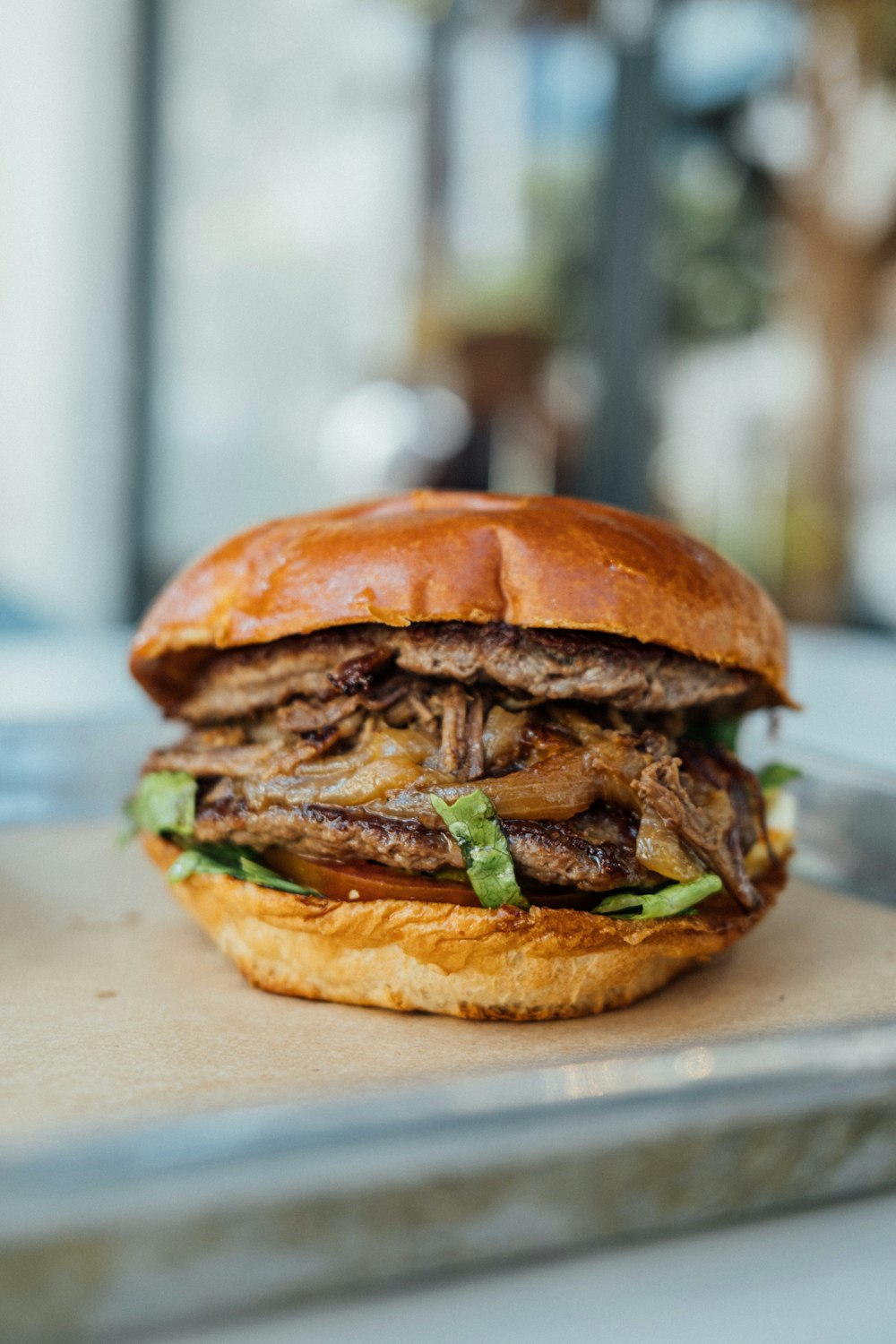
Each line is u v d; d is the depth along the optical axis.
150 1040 0.30
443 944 0.30
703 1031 0.31
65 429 0.94
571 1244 0.23
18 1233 0.21
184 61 0.92
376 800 0.31
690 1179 0.24
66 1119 0.27
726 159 0.96
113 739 0.44
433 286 0.98
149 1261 0.21
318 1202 0.22
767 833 0.34
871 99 0.97
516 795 0.30
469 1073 0.28
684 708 0.33
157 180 0.92
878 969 0.34
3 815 0.43
